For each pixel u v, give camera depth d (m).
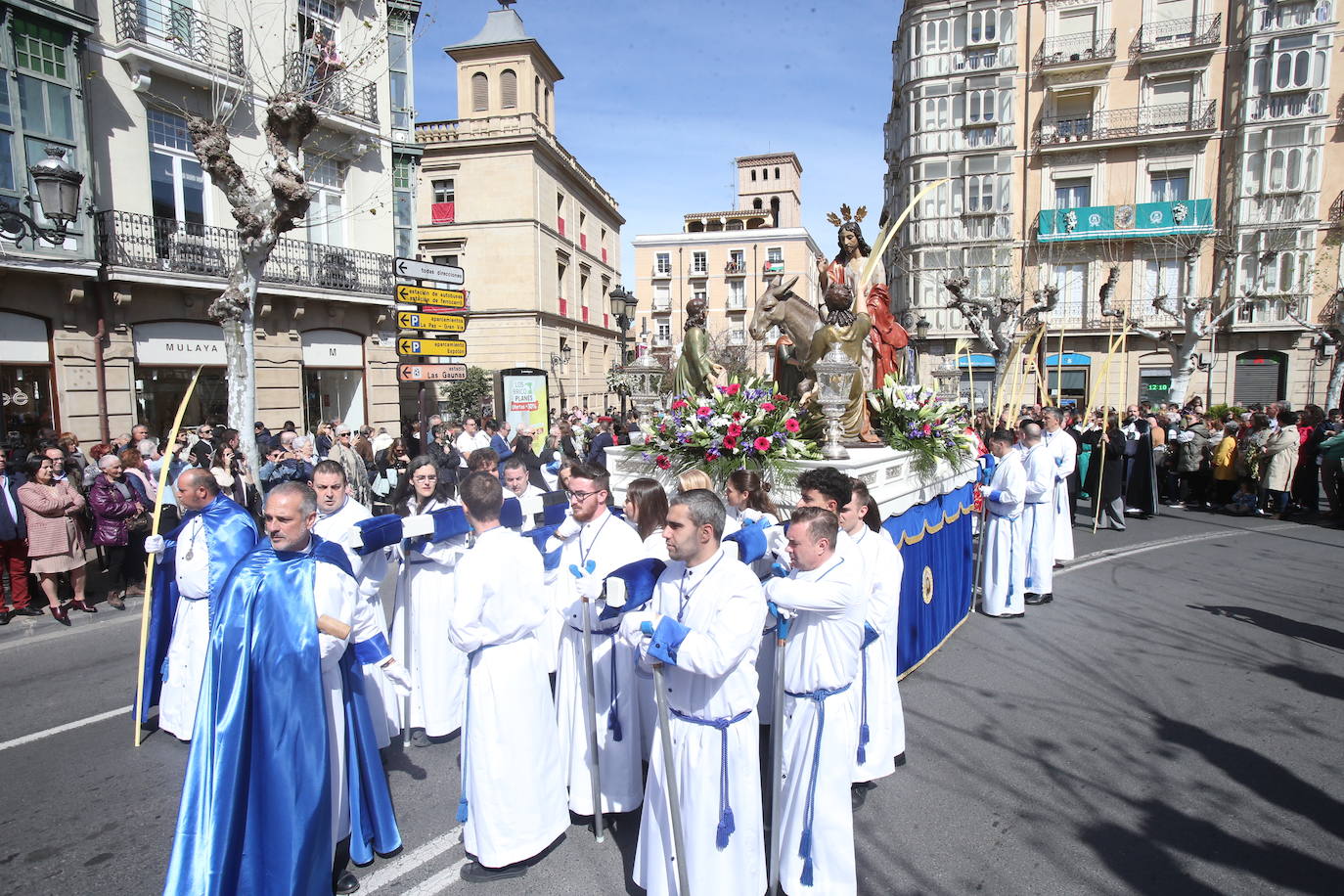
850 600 3.13
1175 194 28.94
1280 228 27.06
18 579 7.52
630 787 3.87
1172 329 28.41
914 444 6.15
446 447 12.95
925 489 6.01
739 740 2.92
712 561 2.96
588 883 3.40
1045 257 30.19
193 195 14.60
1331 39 26.39
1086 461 13.26
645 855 3.11
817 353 6.33
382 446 14.55
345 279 16.92
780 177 72.44
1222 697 5.36
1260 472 12.97
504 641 3.44
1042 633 6.81
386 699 4.59
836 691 3.21
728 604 2.85
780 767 3.19
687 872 2.91
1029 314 19.75
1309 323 27.11
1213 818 3.87
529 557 3.49
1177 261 28.80
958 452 6.85
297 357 16.25
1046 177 30.09
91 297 12.75
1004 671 5.86
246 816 2.97
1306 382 27.47
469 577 3.38
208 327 14.72
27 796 4.21
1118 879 3.39
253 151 15.04
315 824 3.04
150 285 13.40
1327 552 10.02
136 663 6.34
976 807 3.99
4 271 11.44
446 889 3.37
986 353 30.80
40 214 11.79
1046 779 4.27
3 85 11.40
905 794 4.11
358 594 3.37
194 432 14.04
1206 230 27.97
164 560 5.04
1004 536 7.29
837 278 6.82
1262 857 3.54
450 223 30.61
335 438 12.09
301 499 3.21
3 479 7.29
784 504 5.15
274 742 2.99
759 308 7.25
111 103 13.10
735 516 4.53
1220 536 11.24
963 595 7.16
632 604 3.14
